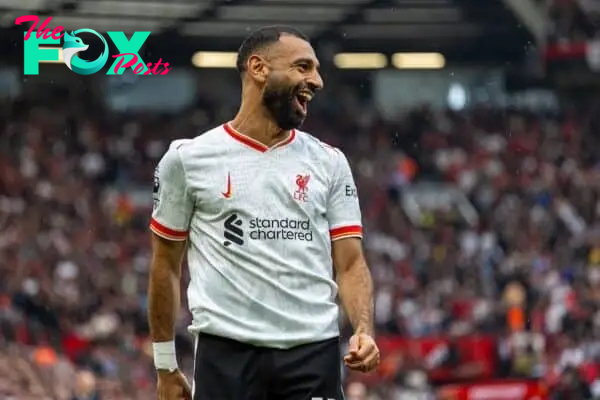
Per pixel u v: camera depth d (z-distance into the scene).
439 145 60.03
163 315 8.05
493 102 64.38
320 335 7.68
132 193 53.31
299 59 7.83
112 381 30.22
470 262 45.56
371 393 30.78
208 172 7.80
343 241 7.95
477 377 36.38
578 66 58.56
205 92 63.03
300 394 7.65
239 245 7.72
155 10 45.81
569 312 37.41
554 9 58.47
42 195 46.69
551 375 33.59
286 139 7.90
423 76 66.69
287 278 7.69
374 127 61.16
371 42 56.50
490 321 38.84
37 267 38.50
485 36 56.28
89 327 34.72
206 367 7.74
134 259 42.59
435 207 53.72
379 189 54.00
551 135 60.25
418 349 37.00
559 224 49.66
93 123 57.34
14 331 32.22
